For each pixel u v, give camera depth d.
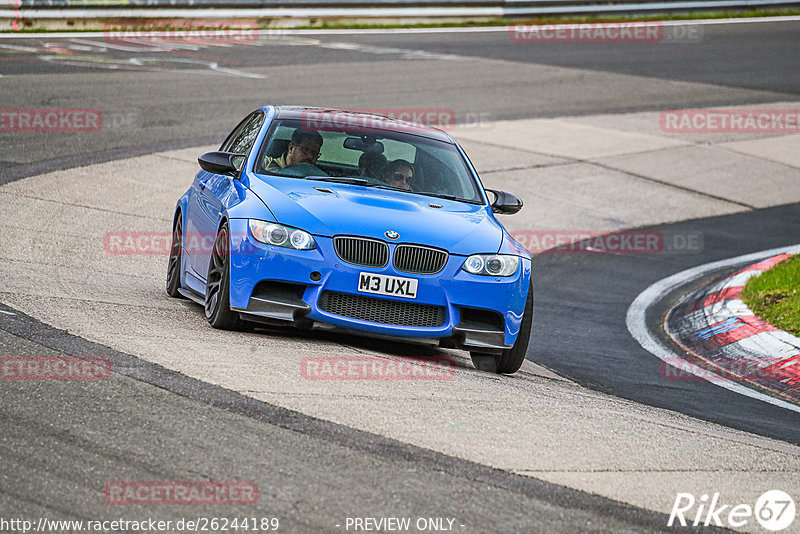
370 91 65.69
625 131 64.19
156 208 37.41
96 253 29.69
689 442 17.48
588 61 86.75
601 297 34.84
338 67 73.62
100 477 12.61
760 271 35.34
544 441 16.02
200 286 23.27
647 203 50.16
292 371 18.03
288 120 24.77
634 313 33.03
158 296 25.30
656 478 15.01
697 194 52.62
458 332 20.81
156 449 13.57
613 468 15.16
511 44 92.06
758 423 21.19
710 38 101.12
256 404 15.73
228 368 17.59
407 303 20.55
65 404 14.90
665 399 22.66
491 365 22.59
